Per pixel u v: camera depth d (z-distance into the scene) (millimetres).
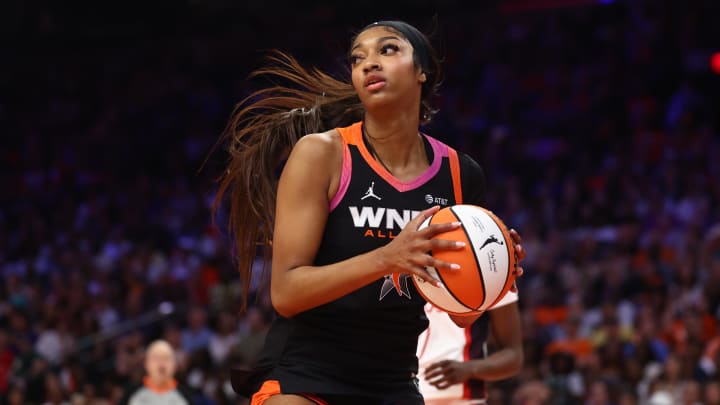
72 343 19688
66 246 27547
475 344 6785
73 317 20406
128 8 33531
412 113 4824
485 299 4383
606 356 14367
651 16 28484
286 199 4664
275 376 4891
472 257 4316
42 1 33312
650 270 17484
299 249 4594
